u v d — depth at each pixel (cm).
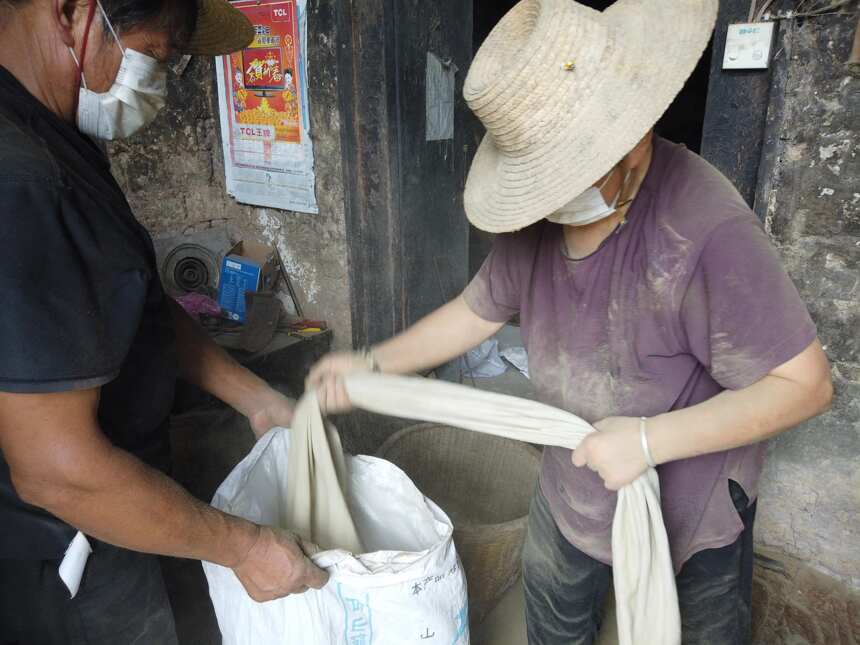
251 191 272
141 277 89
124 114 97
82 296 79
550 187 83
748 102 166
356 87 226
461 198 273
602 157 79
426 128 242
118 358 84
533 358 116
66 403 78
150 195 269
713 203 87
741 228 84
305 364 261
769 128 163
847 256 164
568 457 115
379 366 130
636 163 88
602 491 112
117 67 92
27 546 98
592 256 98
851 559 189
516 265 114
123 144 255
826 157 159
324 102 235
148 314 104
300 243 267
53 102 91
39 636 107
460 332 128
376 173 236
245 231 286
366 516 133
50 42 87
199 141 277
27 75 88
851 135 155
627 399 103
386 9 212
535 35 80
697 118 526
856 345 170
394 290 253
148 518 84
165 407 112
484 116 86
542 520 129
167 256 277
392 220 242
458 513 222
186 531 86
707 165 92
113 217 90
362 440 264
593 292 99
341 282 260
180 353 134
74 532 99
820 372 84
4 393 74
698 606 112
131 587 110
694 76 516
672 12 85
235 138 268
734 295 84
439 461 224
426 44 231
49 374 75
